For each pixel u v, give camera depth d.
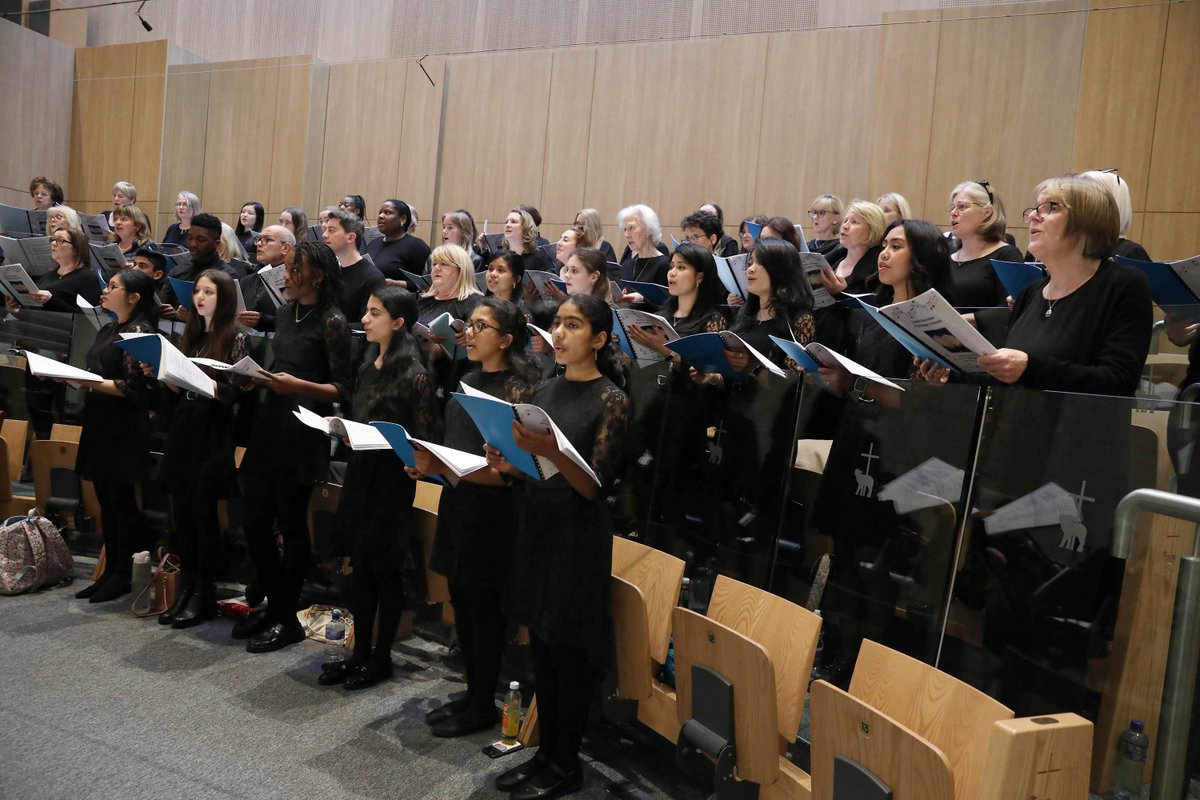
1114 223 2.43
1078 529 2.08
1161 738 1.77
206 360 3.56
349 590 4.15
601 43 7.22
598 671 2.99
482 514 3.00
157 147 8.75
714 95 6.69
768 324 3.26
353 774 2.78
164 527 4.63
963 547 2.33
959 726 1.94
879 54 5.96
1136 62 5.07
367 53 8.25
